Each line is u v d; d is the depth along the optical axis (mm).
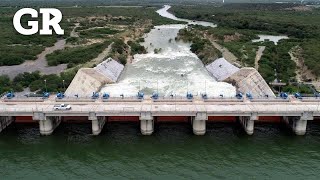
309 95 95750
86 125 93375
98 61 140625
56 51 156250
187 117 93812
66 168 73750
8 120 92625
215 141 84875
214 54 157625
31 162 76125
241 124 91875
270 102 90875
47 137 86938
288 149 81000
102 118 90562
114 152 80312
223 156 78188
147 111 83875
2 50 155875
